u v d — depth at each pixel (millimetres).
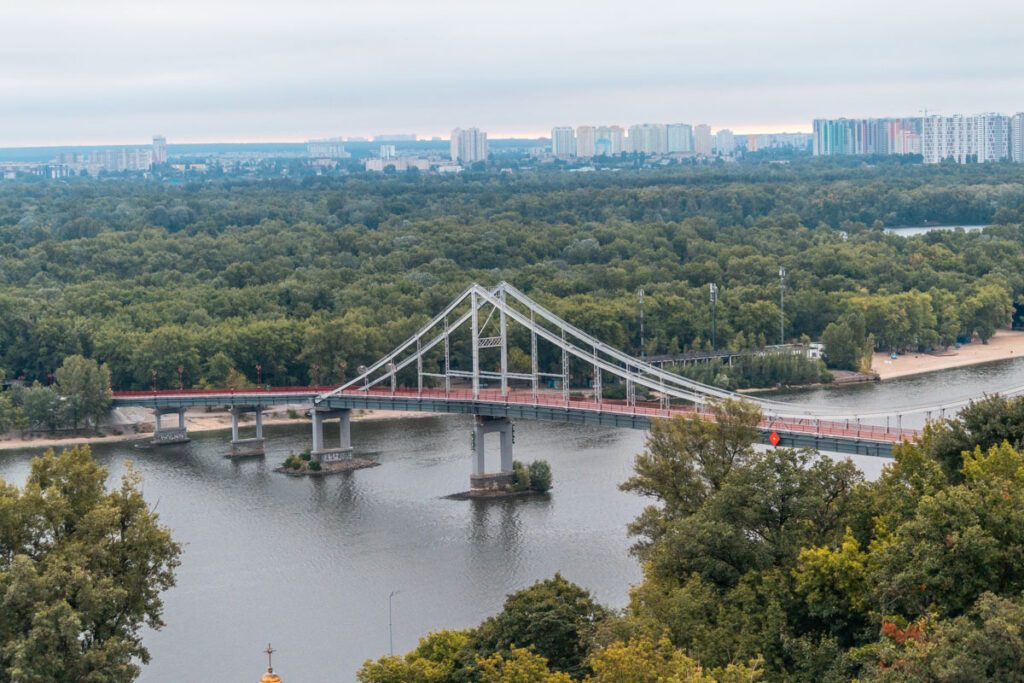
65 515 167875
